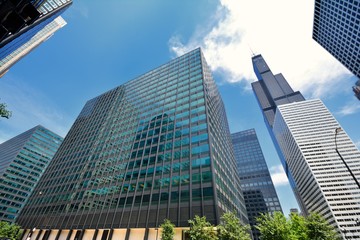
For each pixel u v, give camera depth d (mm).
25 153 131875
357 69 127250
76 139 81500
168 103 61656
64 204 51094
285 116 174250
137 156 50375
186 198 33875
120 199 41656
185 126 49312
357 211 105500
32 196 65938
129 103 78000
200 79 61500
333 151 136125
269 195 150250
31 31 37906
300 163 150375
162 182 39375
